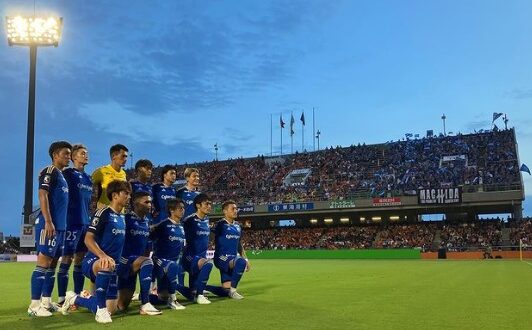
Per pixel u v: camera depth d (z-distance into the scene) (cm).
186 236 1091
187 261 1078
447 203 5250
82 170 1016
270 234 6400
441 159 6103
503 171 5556
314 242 5994
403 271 2400
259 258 5425
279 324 738
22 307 989
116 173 1080
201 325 733
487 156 5866
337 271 2425
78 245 979
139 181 1105
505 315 839
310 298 1110
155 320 788
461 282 1630
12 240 5856
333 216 6303
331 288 1391
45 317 837
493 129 6341
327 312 868
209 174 7350
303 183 6556
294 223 6881
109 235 866
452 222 5681
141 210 953
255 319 788
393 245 5509
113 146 1075
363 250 5125
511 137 5975
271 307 941
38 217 893
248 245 6238
